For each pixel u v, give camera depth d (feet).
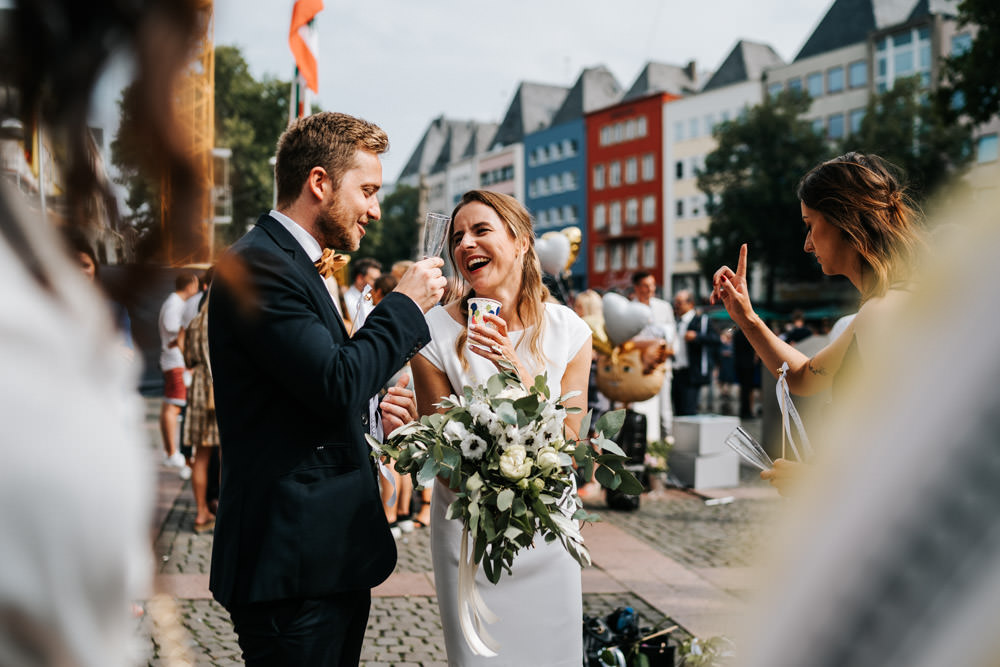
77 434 1.77
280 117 125.29
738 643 1.03
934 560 0.86
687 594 16.20
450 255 9.26
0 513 1.68
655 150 196.54
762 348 8.42
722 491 27.12
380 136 7.41
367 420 8.13
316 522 6.52
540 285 9.21
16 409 1.69
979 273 0.85
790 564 0.97
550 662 8.51
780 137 121.70
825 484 0.97
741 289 8.47
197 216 2.07
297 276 6.59
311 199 7.13
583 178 218.18
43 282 1.87
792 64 165.68
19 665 1.76
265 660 6.59
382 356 6.61
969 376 0.84
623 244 206.39
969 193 0.92
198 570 17.10
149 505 2.08
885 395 0.91
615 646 11.36
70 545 1.75
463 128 304.71
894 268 6.84
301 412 6.62
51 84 1.88
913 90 108.68
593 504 25.29
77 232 1.92
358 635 7.25
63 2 1.89
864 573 0.90
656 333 28.22
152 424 33.60
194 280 25.07
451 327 8.99
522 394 7.78
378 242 223.92
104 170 1.95
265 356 6.38
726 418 28.68
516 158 244.01
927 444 0.86
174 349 26.11
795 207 119.75
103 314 1.95
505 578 8.40
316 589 6.50
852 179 7.16
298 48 21.80
